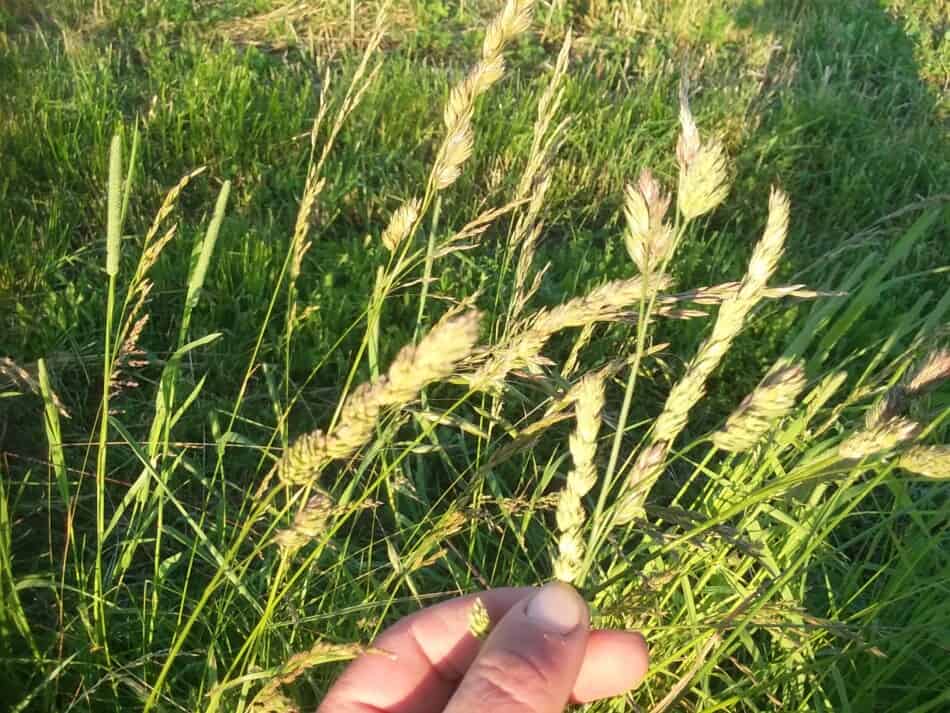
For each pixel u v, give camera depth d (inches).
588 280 142.4
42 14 207.9
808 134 200.7
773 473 84.9
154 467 70.1
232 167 159.0
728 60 237.9
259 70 194.4
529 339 54.7
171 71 184.2
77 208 145.7
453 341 30.5
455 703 48.0
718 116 199.2
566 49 74.6
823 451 78.5
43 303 122.7
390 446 77.9
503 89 199.2
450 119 62.7
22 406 112.1
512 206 72.4
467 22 238.7
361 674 62.1
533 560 96.3
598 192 174.2
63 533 100.0
